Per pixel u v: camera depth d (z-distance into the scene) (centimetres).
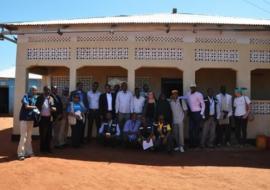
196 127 1207
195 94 1208
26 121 982
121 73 1595
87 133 1288
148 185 734
